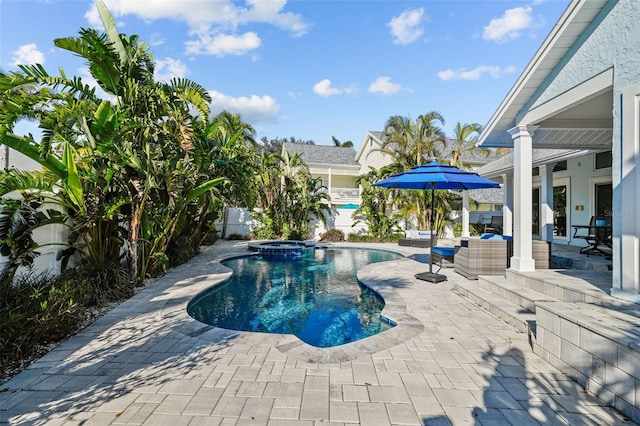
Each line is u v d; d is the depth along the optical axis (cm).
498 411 316
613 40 464
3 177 553
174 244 1169
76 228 701
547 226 1130
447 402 330
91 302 654
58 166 626
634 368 300
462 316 600
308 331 614
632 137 425
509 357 432
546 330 420
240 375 385
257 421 299
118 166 695
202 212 1416
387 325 600
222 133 1534
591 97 527
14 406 323
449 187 964
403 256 1447
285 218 2098
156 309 643
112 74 725
